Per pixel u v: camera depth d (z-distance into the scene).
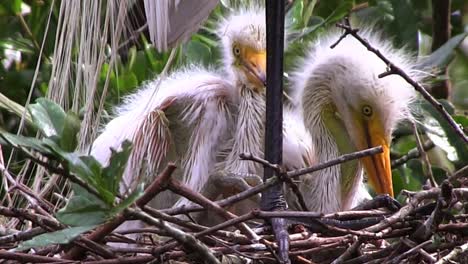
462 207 7.18
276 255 6.68
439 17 10.43
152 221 5.95
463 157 8.80
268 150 7.94
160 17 7.44
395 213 7.02
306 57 9.29
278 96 7.98
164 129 8.41
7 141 6.31
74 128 6.19
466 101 10.70
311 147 8.98
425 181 8.88
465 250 6.53
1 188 7.91
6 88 9.55
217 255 6.55
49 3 9.66
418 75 9.12
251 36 8.79
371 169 8.65
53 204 8.09
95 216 5.89
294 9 9.55
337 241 6.88
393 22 9.98
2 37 9.72
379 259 6.80
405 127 9.50
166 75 8.96
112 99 9.14
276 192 7.75
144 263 6.50
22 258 6.43
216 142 8.60
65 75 7.46
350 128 8.85
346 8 9.57
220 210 6.40
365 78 8.75
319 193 8.74
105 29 7.37
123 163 5.87
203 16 7.65
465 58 10.98
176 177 8.59
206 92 8.65
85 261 6.47
